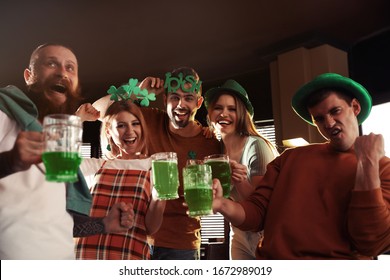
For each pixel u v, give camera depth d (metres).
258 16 5.40
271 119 6.67
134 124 2.30
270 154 2.44
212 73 6.93
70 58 1.78
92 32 5.64
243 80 6.93
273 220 1.65
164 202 1.88
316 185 1.63
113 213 1.72
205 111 6.79
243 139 2.55
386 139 5.53
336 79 1.64
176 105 2.59
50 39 5.73
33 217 1.52
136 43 5.98
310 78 5.98
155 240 2.37
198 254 2.49
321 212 1.57
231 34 5.82
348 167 1.60
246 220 1.69
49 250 1.53
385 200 1.46
